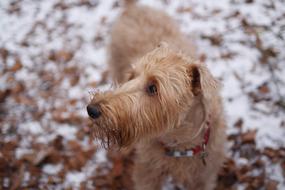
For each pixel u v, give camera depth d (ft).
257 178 3.87
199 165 3.52
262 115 4.24
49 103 4.69
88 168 4.15
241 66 4.64
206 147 3.44
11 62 5.21
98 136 3.28
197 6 5.47
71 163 4.17
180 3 5.57
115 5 5.83
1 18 6.04
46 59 5.19
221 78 4.57
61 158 4.22
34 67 5.10
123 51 4.21
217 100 3.42
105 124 3.07
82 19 5.74
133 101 3.10
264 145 4.05
